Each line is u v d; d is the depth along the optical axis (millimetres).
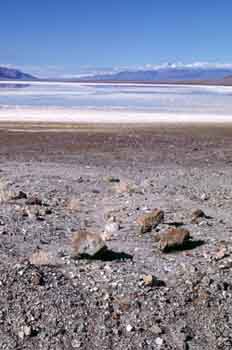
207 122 35906
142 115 40781
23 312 5406
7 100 62594
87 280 6031
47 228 8289
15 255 6812
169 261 6777
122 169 16188
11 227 8250
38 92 95562
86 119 36250
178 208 9984
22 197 10609
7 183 12219
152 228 8258
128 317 5395
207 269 6477
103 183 12961
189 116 40969
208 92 111750
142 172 15570
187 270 6398
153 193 11531
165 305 5582
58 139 25062
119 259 6777
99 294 5734
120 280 6047
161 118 38375
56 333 5168
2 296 5621
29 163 17250
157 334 5188
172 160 18859
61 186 12328
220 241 7703
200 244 7559
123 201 10539
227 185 13328
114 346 5039
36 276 5949
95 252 6676
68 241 7598
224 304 5641
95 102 60406
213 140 25844
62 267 6410
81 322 5305
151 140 25281
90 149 21734
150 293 5781
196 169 16625
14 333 5164
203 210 9922
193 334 5215
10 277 5941
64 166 16625
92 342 5082
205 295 5738
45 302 5551
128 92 103250
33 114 39656
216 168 17016
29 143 23469
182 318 5414
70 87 146250
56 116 38250
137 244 7508
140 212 9531
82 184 12703
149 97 78312
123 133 28078
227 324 5344
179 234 7277
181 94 95438
